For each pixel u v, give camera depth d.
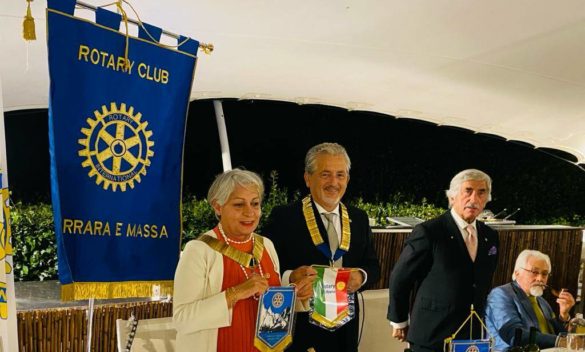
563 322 3.73
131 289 2.43
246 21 3.60
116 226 2.38
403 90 4.79
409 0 3.32
